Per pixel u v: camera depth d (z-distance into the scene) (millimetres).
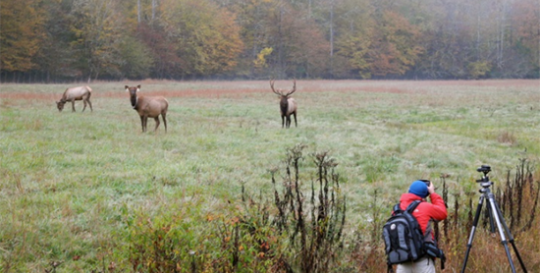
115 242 6230
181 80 70438
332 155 12914
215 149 13336
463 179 10820
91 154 11758
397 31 97312
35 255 5945
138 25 73750
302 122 20562
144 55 69562
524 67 98312
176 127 16984
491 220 5504
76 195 8305
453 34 99250
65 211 7352
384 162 12352
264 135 16047
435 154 13406
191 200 7875
